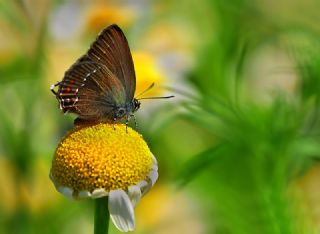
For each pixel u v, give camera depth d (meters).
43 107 0.48
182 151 0.49
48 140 0.48
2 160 0.48
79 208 0.48
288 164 0.46
